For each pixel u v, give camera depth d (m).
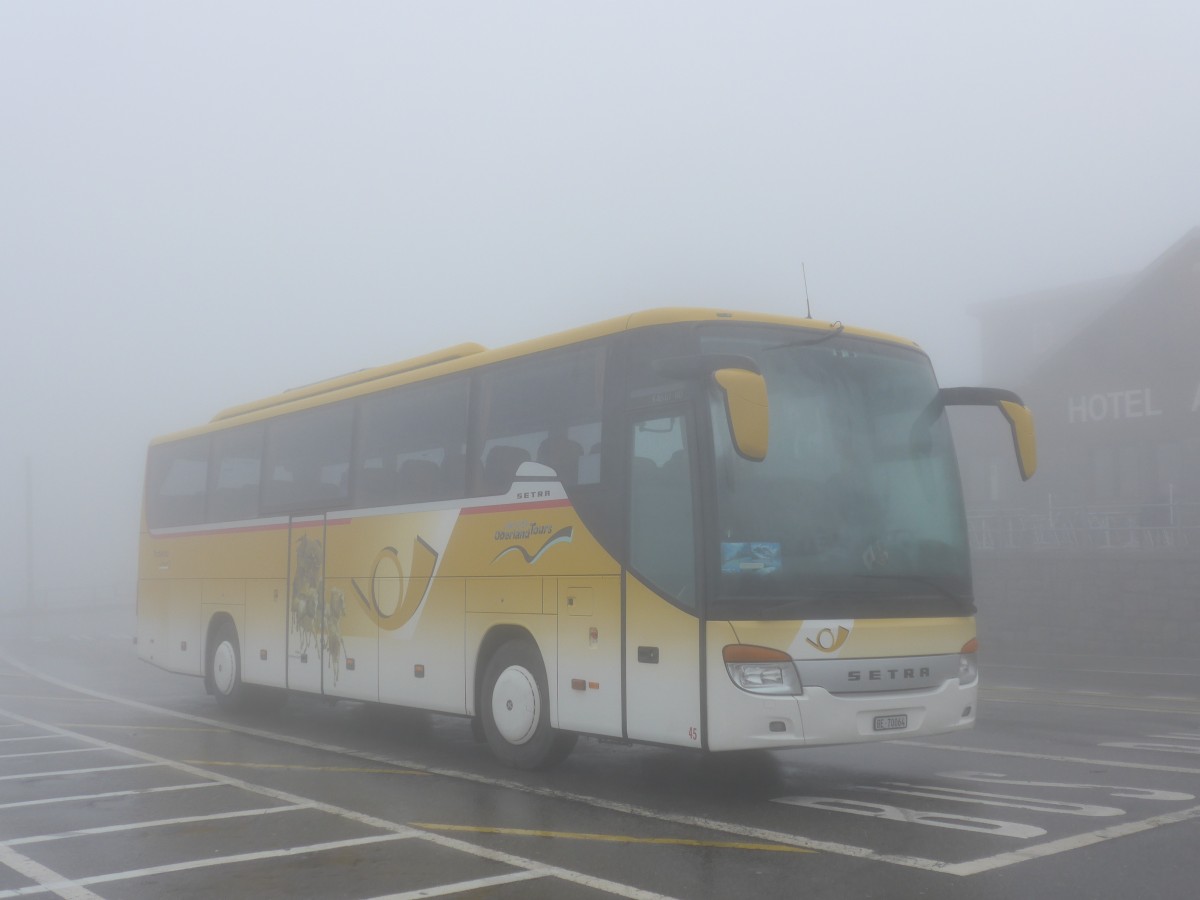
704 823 8.00
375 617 11.95
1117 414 32.41
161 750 11.86
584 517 9.41
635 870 6.77
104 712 15.38
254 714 14.87
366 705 15.90
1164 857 6.79
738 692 8.13
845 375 9.19
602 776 9.98
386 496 11.96
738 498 8.41
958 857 6.88
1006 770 9.96
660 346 9.03
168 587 16.47
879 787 9.23
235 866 7.06
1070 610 25.92
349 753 11.60
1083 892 6.12
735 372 7.70
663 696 8.55
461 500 10.86
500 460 10.45
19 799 9.23
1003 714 14.30
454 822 8.18
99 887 6.67
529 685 9.95
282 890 6.52
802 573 8.43
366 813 8.55
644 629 8.74
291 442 13.85
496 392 10.65
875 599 8.63
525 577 9.98
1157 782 9.27
